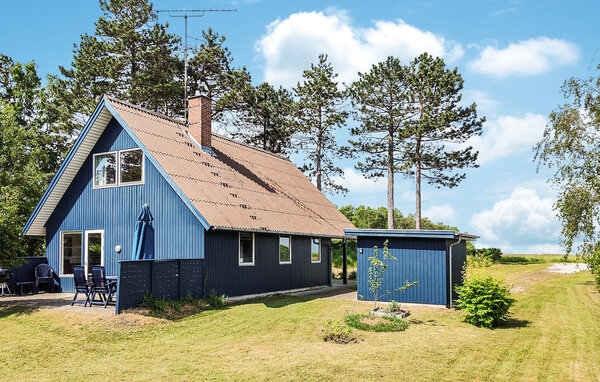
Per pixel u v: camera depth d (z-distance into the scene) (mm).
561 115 19250
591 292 21328
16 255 15727
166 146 18172
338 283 26734
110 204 18125
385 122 37219
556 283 25500
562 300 18922
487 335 12133
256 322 13086
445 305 15727
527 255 49531
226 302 16312
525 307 17109
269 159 27609
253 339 11336
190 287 15117
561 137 19266
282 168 27922
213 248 16281
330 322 12750
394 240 16547
